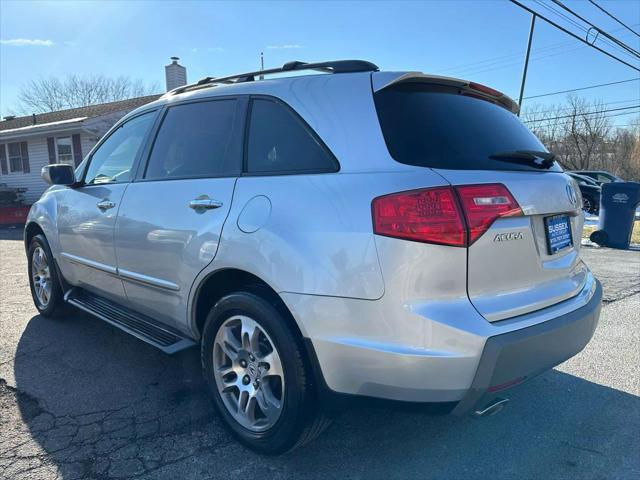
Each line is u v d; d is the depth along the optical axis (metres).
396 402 2.11
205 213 2.72
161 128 3.36
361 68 2.58
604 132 46.31
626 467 2.49
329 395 2.25
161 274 3.02
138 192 3.27
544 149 2.89
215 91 3.06
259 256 2.38
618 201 9.68
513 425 2.90
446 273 2.03
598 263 7.96
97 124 16.73
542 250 2.42
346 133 2.35
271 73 2.93
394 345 2.04
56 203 4.31
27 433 2.77
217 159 2.87
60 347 4.04
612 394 3.28
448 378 2.01
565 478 2.41
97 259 3.69
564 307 2.45
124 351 3.96
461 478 2.41
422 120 2.36
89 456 2.56
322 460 2.55
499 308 2.15
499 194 2.16
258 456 2.58
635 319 4.86
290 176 2.45
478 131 2.50
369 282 2.07
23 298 5.63
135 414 2.98
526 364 2.16
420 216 2.02
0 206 18.16
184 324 2.98
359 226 2.11
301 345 2.32
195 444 2.68
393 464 2.52
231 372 2.69
